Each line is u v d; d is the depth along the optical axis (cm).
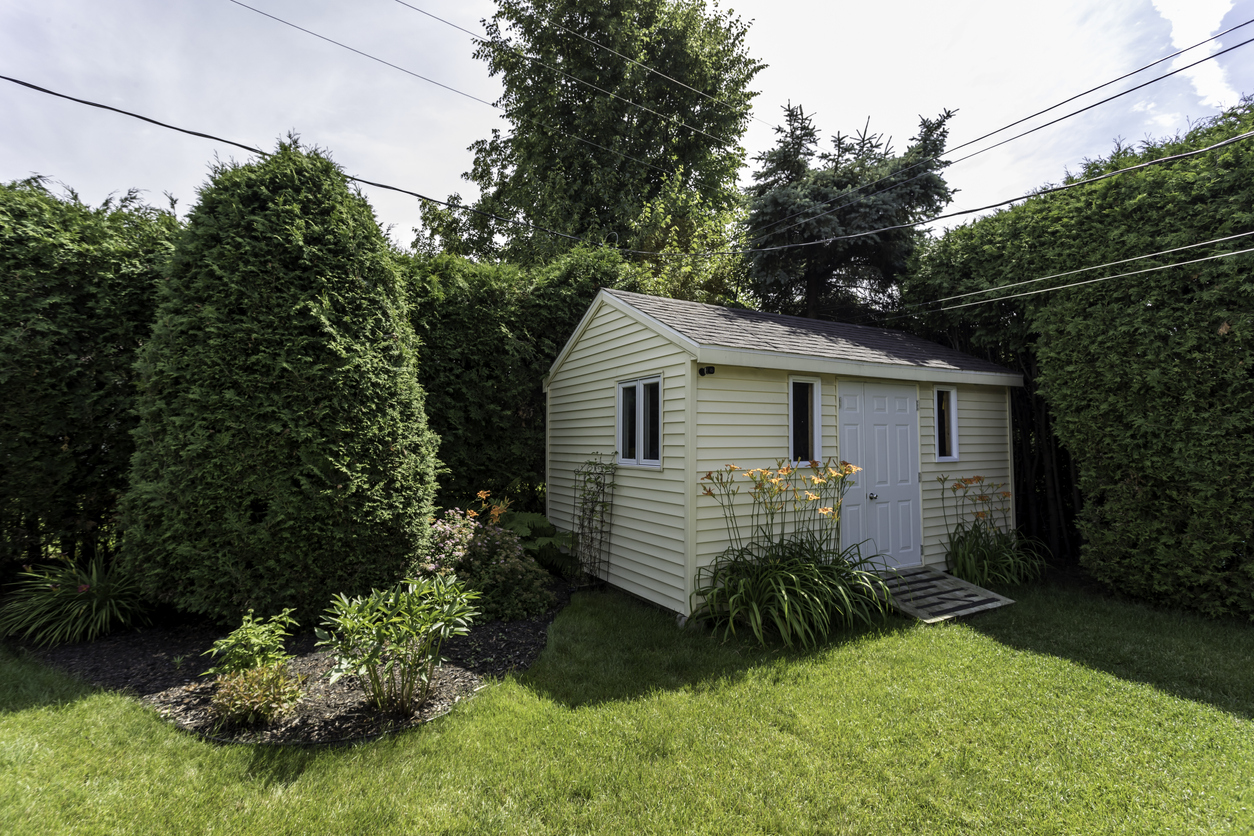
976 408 801
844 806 283
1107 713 378
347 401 478
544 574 638
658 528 601
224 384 450
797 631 490
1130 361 625
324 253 491
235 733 336
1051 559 830
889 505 704
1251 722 366
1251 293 544
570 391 806
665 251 1333
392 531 501
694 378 557
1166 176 607
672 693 409
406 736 340
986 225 876
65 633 453
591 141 1622
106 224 600
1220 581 575
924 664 460
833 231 1216
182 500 441
